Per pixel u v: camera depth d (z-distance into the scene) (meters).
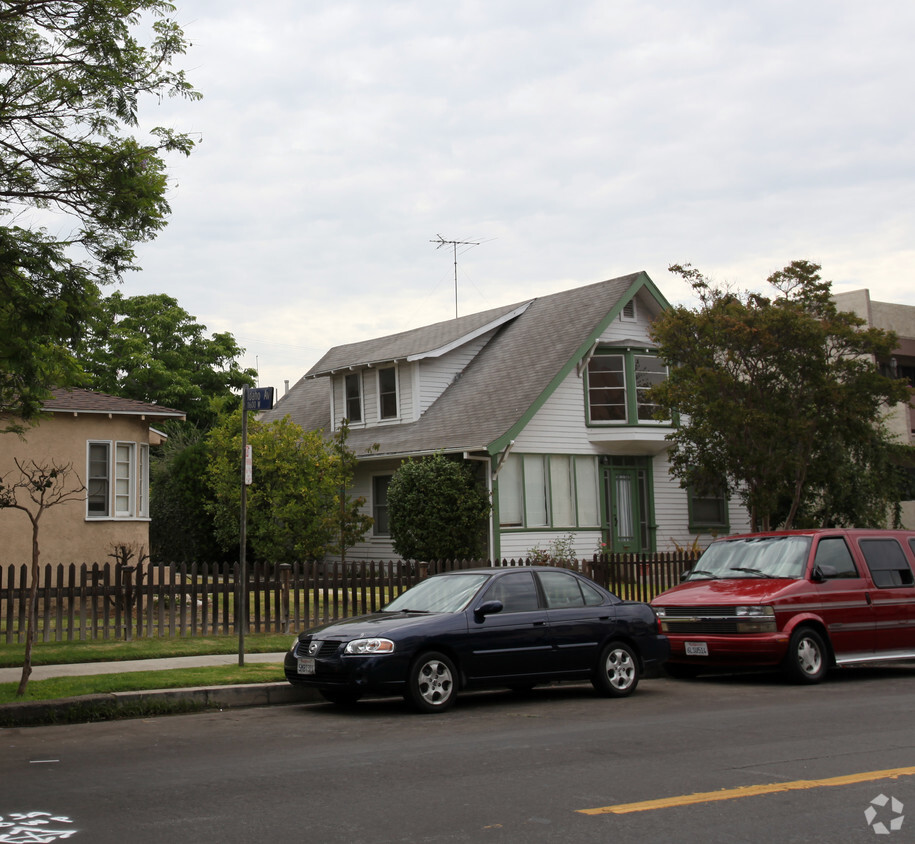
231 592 16.67
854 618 14.20
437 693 11.38
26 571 15.44
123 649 14.77
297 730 10.22
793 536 14.82
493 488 25.62
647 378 28.47
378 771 8.00
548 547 26.50
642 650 12.98
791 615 13.69
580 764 8.17
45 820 6.55
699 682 14.33
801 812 6.58
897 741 9.02
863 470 26.53
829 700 11.97
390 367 30.36
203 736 9.90
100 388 44.28
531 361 28.00
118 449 22.70
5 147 12.12
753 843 5.92
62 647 14.89
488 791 7.25
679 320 21.67
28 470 21.28
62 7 11.70
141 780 7.78
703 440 21.67
